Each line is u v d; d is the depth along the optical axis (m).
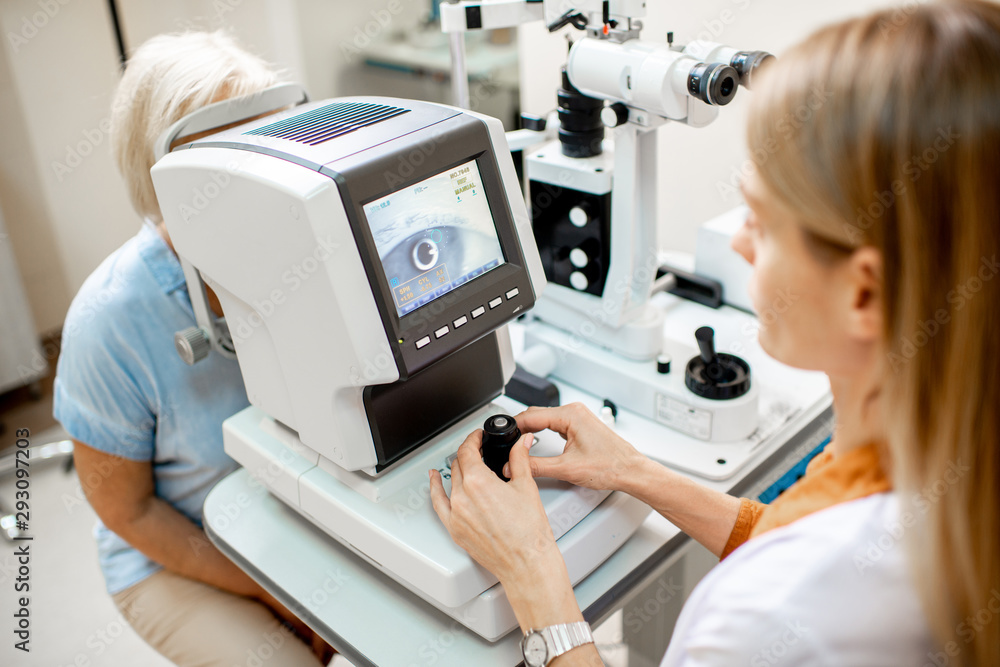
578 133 1.06
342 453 0.77
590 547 0.77
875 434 0.52
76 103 2.49
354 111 0.81
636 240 1.06
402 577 0.76
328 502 0.81
